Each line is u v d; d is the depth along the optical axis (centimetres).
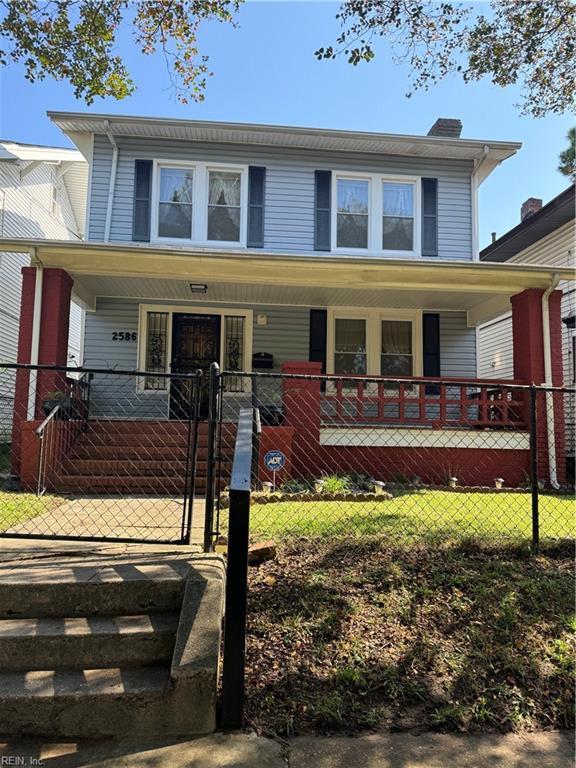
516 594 321
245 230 1004
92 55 601
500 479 754
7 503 513
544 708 244
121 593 277
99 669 248
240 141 1011
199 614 255
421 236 1038
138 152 998
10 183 1175
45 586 273
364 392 1013
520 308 855
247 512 235
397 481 777
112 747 217
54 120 946
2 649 247
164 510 527
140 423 781
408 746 218
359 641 276
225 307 1027
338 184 1043
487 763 210
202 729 224
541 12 575
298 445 772
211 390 358
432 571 347
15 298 1215
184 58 634
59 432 682
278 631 282
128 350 996
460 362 1063
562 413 809
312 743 218
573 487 759
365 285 833
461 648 275
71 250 740
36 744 219
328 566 353
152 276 804
